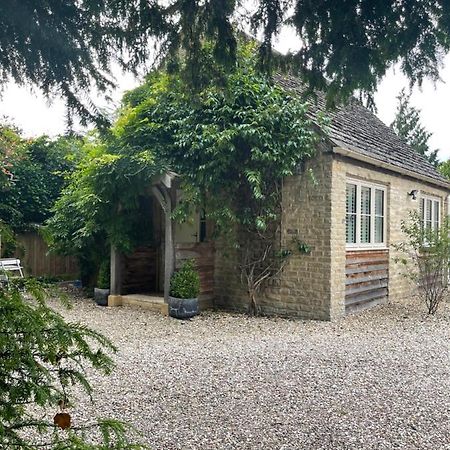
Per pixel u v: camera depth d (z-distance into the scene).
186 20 2.88
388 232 10.25
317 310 8.27
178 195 8.64
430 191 12.63
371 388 4.41
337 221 8.31
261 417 3.69
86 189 9.26
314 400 4.07
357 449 3.18
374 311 9.27
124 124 8.95
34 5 2.38
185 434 3.37
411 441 3.31
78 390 4.20
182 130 8.59
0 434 1.41
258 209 8.53
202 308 9.16
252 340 6.52
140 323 7.77
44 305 1.66
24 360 1.49
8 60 2.63
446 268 9.58
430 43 2.81
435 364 5.32
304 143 8.03
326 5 2.78
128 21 2.73
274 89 8.49
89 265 11.16
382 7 2.70
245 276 8.95
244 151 8.39
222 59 3.20
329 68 3.18
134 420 3.59
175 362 5.24
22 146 12.17
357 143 9.27
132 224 9.56
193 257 8.95
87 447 1.50
